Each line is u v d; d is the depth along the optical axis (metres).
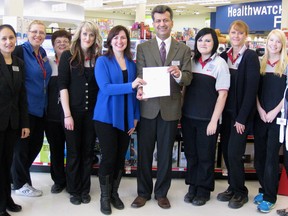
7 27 2.64
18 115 2.76
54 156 3.44
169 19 2.94
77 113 3.05
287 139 2.92
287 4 10.62
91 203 3.26
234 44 3.07
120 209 3.13
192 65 3.14
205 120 3.09
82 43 2.98
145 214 3.05
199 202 3.26
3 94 2.60
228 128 3.28
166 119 3.03
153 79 2.88
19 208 3.02
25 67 3.11
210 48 2.98
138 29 4.73
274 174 3.12
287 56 3.03
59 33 3.35
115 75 2.90
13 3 8.41
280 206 3.31
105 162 3.01
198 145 3.20
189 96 3.15
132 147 4.02
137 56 3.08
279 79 2.99
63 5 13.84
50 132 3.39
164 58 3.00
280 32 2.95
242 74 3.03
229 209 3.21
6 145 2.76
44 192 3.49
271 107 3.04
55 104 3.34
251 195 3.57
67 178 3.24
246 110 2.99
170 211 3.13
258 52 4.11
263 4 11.27
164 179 3.20
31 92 3.16
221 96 3.01
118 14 22.89
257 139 3.23
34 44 3.15
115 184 3.17
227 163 3.40
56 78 3.32
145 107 3.07
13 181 3.36
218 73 3.01
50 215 2.98
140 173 3.25
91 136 3.17
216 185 3.85
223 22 12.99
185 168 4.03
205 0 14.34
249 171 4.02
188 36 5.79
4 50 2.63
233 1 14.24
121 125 2.96
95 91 3.11
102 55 2.98
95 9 20.42
